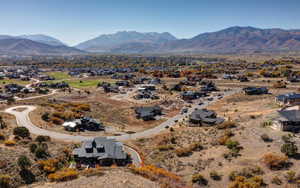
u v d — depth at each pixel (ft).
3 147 133.69
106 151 153.07
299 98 262.06
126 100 366.63
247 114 234.58
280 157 115.65
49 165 120.47
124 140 197.16
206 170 121.19
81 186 80.79
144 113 283.79
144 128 242.37
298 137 144.25
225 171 116.47
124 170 97.71
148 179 91.40
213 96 382.22
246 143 145.89
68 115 253.65
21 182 102.58
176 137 189.16
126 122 268.62
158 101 357.61
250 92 361.71
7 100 325.21
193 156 143.84
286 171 106.11
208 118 243.40
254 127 172.35
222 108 298.56
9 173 104.42
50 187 81.25
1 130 175.22
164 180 93.97
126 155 154.92
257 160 120.67
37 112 250.98
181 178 113.70
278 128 160.97
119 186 80.74
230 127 189.37
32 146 136.46
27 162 112.06
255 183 97.09
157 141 189.16
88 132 216.95
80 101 349.41
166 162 140.56
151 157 153.38
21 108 267.59
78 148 155.84
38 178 108.58
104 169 98.99
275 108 243.19
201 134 187.01
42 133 196.75
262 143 141.90
